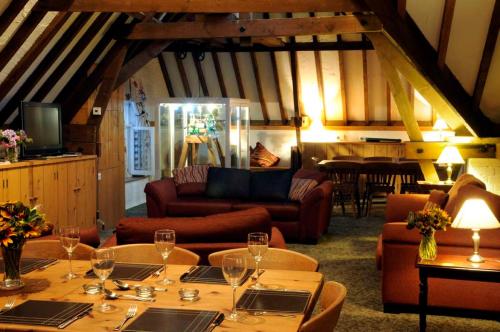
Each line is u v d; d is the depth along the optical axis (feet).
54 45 22.24
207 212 24.79
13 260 8.50
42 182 21.50
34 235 8.52
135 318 7.27
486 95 23.20
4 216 8.33
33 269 9.63
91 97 26.48
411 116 25.14
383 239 14.85
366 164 31.35
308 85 40.19
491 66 21.84
